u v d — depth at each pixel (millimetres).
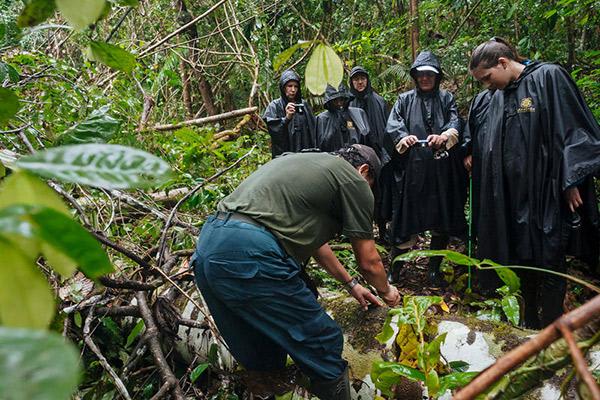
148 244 2863
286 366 1895
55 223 293
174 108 5980
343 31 7000
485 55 2559
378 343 1837
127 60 826
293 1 6992
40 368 211
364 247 1729
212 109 7223
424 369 1278
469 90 5574
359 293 1889
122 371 1992
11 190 364
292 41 7145
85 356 2229
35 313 327
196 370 1963
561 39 4574
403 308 1479
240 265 1583
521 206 2549
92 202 2475
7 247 315
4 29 1188
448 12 6152
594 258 2631
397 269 3449
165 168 355
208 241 1661
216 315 1739
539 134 2486
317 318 1644
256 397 1840
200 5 6641
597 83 3508
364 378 1807
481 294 2979
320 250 1818
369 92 4254
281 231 1621
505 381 594
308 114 4270
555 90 2443
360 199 1673
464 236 3504
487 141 2682
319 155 1741
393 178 3584
